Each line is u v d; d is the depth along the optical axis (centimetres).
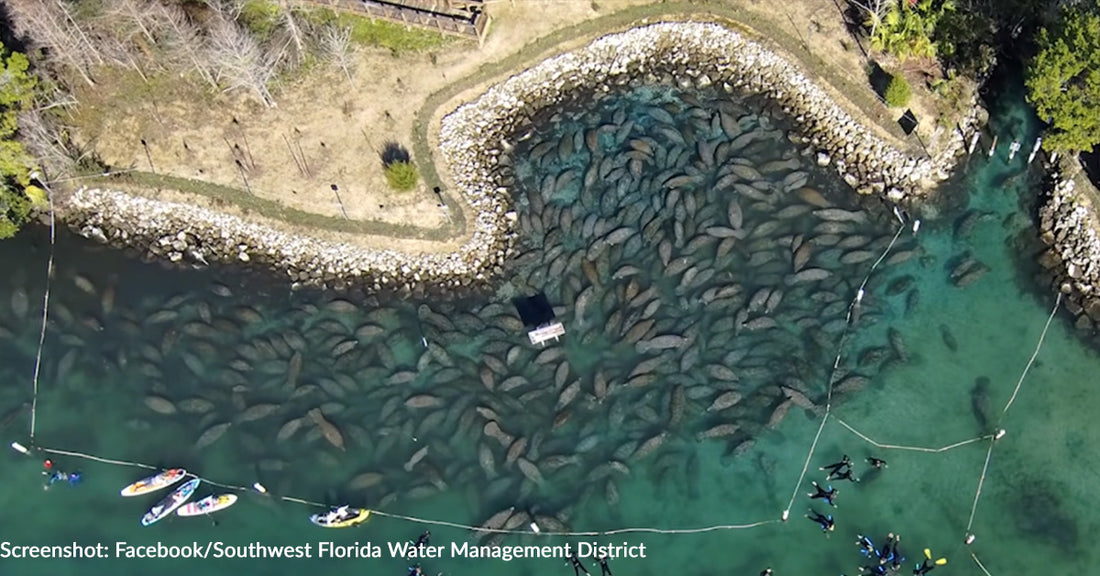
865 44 6569
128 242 6562
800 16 6725
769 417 5759
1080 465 5531
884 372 5828
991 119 6412
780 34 6712
